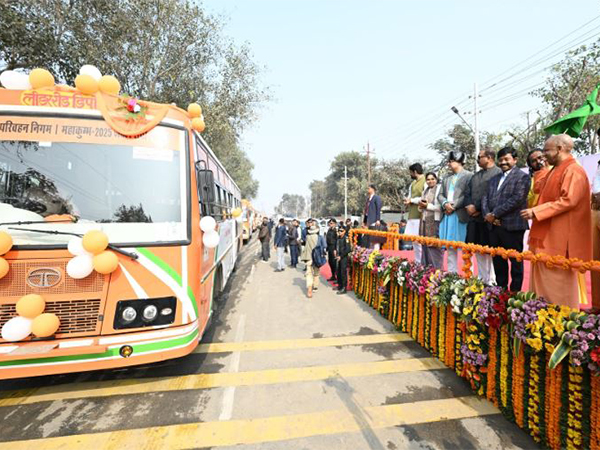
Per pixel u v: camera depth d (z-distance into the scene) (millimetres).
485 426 2604
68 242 2619
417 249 5992
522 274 3969
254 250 17078
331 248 8227
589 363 2002
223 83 13125
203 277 3508
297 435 2498
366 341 4395
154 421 2652
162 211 2953
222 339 4469
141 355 2688
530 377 2436
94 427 2572
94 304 2633
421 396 3035
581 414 2105
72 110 2881
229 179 9305
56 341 2525
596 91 3367
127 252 2713
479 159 4535
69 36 8547
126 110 2982
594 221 2957
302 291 7402
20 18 7289
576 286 2539
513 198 3758
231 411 2797
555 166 2920
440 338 3668
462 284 3225
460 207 4750
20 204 2684
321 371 3531
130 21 9586
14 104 2795
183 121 3242
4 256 2523
